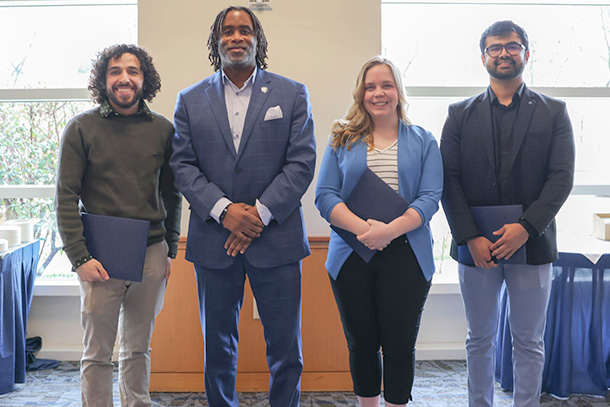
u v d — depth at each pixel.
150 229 2.12
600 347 2.67
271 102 2.10
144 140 2.11
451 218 2.20
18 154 3.42
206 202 2.02
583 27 3.35
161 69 2.89
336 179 2.17
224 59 2.10
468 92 3.27
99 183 2.07
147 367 2.19
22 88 3.37
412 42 3.36
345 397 2.78
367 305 2.10
